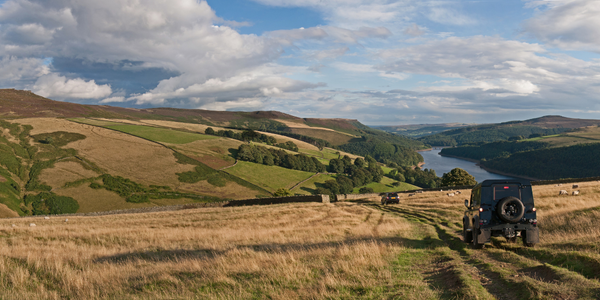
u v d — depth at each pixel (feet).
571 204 60.54
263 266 28.99
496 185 33.76
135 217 104.22
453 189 158.92
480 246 34.22
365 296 19.65
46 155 331.77
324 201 134.82
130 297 22.30
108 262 35.40
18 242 50.42
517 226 32.83
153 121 636.89
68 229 67.10
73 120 470.80
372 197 164.35
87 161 332.19
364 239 44.83
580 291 16.06
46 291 24.34
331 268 26.99
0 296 22.70
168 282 25.54
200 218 91.76
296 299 20.27
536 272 21.65
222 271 27.45
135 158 357.00
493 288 19.47
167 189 305.94
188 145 417.69
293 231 58.23
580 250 26.40
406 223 62.95
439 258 30.83
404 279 22.97
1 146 329.72
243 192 324.60
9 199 251.19
